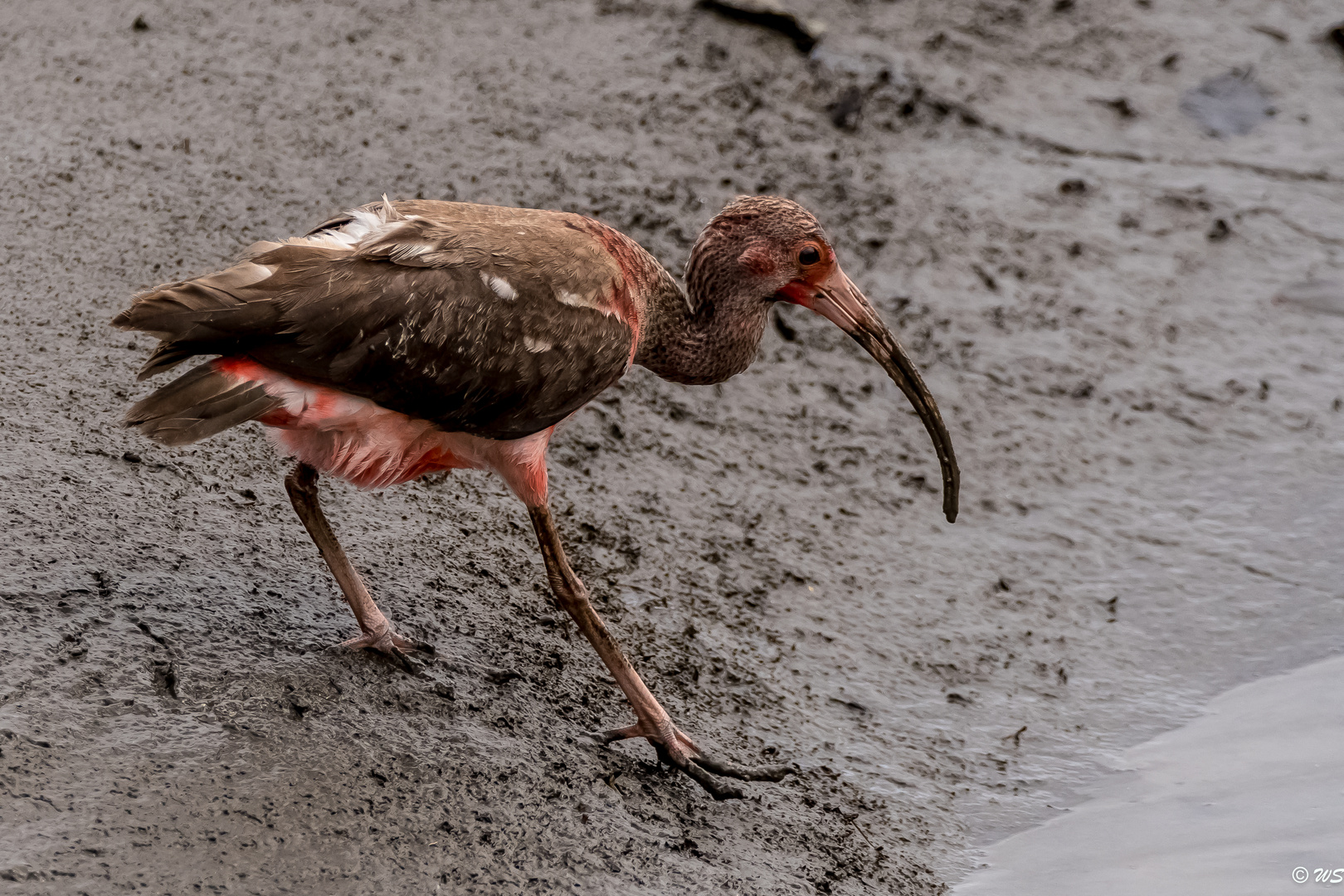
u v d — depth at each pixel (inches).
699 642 390.9
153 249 451.2
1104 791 377.4
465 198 529.3
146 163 498.9
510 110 604.7
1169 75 776.9
